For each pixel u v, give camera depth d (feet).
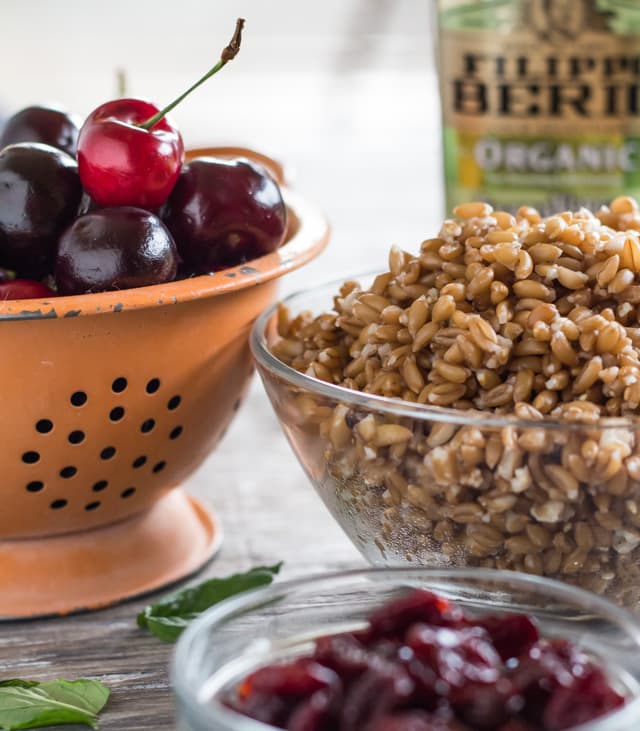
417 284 1.95
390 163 4.56
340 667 1.67
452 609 1.73
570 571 1.83
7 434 1.93
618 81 2.35
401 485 1.83
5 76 6.31
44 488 1.98
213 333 1.99
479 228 1.95
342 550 2.13
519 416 1.82
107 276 1.94
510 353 1.88
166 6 7.88
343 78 6.57
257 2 7.82
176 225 2.02
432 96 6.05
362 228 3.59
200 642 1.71
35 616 2.02
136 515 2.10
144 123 1.99
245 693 1.68
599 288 1.89
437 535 1.85
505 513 1.81
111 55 6.99
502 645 1.72
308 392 1.86
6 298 1.96
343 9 7.22
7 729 1.84
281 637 1.77
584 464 1.77
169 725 1.86
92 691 1.87
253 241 2.03
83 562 2.05
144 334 1.93
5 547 2.04
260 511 2.22
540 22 2.34
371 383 1.91
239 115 5.55
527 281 1.89
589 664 1.69
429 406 1.81
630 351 1.85
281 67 6.82
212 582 2.00
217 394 2.03
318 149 4.87
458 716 1.64
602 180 2.39
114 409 1.96
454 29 2.37
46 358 1.90
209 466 2.34
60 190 1.99
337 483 1.89
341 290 2.04
